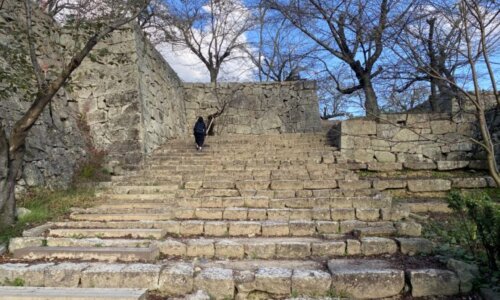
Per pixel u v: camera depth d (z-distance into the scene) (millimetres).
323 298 3656
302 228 5320
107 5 6793
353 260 4332
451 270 3811
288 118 15383
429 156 8750
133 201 6672
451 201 4289
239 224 5355
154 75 11109
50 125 7625
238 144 10914
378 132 9047
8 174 5055
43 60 8359
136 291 3496
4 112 6391
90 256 4391
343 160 8711
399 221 5496
